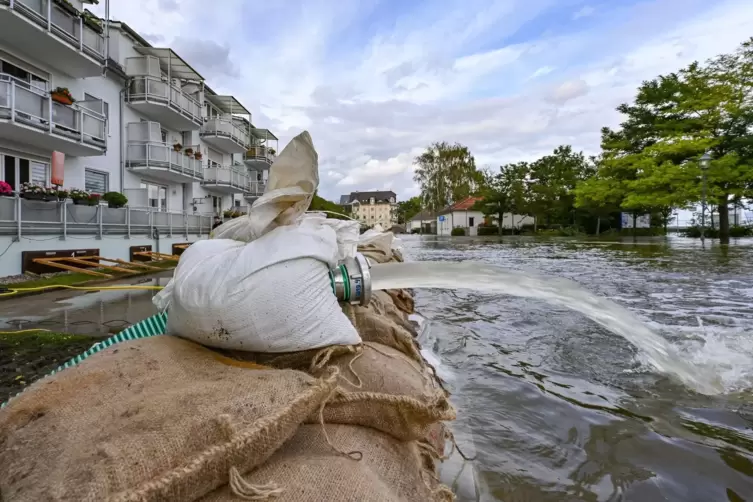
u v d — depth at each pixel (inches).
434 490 53.9
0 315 225.3
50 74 522.6
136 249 527.5
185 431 38.6
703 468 70.6
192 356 56.3
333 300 64.2
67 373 50.3
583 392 103.6
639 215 1262.3
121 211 502.0
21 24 428.1
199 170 815.1
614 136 1083.3
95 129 516.4
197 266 60.6
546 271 350.9
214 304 55.9
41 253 387.2
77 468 34.4
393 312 125.3
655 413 91.6
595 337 156.3
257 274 56.5
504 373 117.8
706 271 347.9
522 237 1396.4
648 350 118.4
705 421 87.6
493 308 215.9
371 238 113.5
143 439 37.3
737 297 227.3
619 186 1007.0
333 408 55.5
